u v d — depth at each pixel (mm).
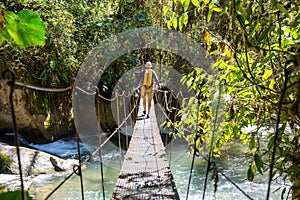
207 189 3885
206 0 1436
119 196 2109
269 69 1415
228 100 1496
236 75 1467
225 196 3662
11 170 4324
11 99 648
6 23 660
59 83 6547
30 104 6102
